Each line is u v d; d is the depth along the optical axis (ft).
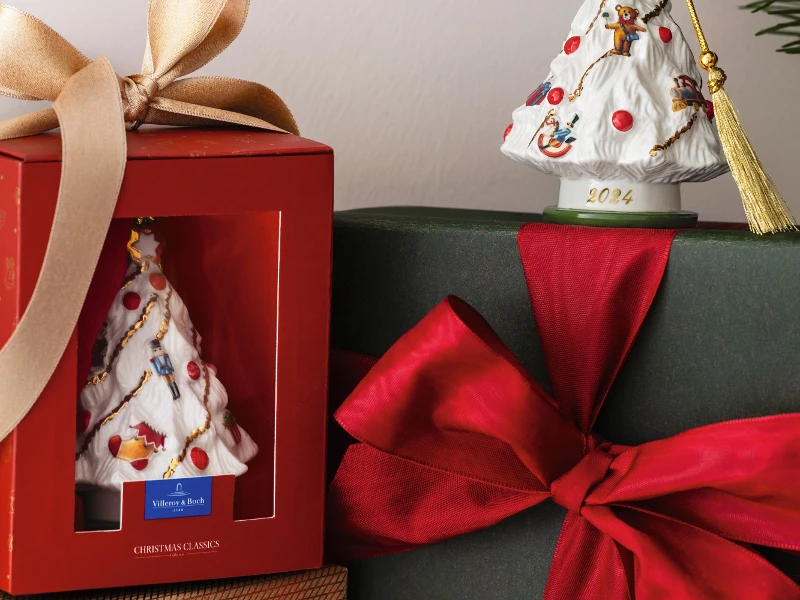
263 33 2.40
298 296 1.63
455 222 1.89
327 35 2.47
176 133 1.72
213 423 1.68
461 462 1.67
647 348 1.61
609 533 1.51
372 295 1.90
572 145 1.79
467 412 1.63
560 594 1.61
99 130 1.50
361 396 1.66
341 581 1.76
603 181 1.84
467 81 2.62
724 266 1.52
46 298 1.48
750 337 1.51
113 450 1.60
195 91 1.83
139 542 1.59
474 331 1.57
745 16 2.73
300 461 1.67
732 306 1.52
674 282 1.57
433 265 1.82
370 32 2.52
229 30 1.85
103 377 1.63
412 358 1.61
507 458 1.67
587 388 1.63
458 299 1.66
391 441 1.66
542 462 1.59
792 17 2.47
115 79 1.56
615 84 1.78
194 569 1.62
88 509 1.61
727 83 2.74
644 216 1.80
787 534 1.44
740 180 1.69
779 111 2.79
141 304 1.66
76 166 1.47
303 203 1.60
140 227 1.68
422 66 2.58
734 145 1.71
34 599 1.56
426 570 1.86
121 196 1.50
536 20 2.65
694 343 1.56
